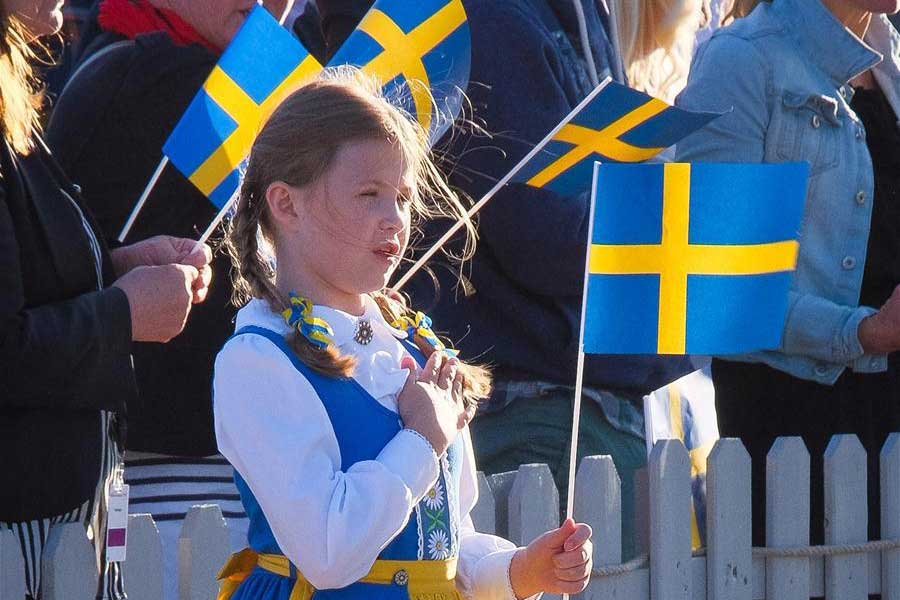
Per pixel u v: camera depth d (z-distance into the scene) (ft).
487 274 35.29
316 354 21.72
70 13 45.88
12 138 27.22
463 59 31.86
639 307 27.96
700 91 39.06
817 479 39.37
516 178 30.25
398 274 36.06
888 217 40.27
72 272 27.53
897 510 39.42
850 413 39.52
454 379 23.13
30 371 25.91
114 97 33.19
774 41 39.29
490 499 32.53
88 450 27.32
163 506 32.68
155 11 35.01
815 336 38.19
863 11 40.45
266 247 23.47
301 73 31.60
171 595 32.45
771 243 28.58
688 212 27.96
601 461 34.32
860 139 39.52
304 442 21.17
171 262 31.22
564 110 35.37
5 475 26.20
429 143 31.22
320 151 21.95
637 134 29.66
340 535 20.61
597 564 34.19
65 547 26.20
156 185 33.47
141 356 32.68
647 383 36.73
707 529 36.58
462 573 24.13
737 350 28.53
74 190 28.89
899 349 38.19
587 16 37.93
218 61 31.30
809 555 37.78
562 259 34.47
